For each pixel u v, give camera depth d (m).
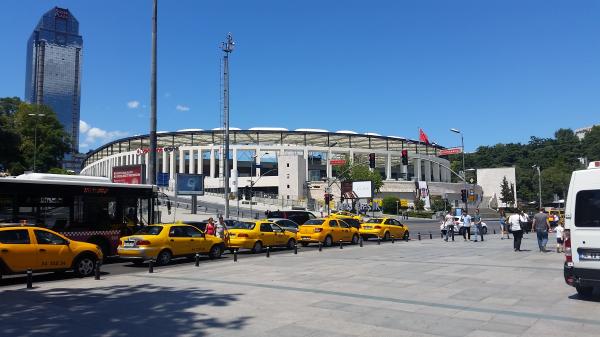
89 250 14.91
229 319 8.52
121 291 11.71
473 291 11.24
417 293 11.00
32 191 17.66
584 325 7.98
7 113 79.81
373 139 135.38
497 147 173.12
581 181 10.05
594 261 9.65
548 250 22.02
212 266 17.31
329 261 18.27
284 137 130.62
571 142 151.88
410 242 30.33
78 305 9.94
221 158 122.00
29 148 74.38
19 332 7.73
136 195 20.70
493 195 123.12
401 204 94.56
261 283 12.65
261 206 87.38
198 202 88.06
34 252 13.56
